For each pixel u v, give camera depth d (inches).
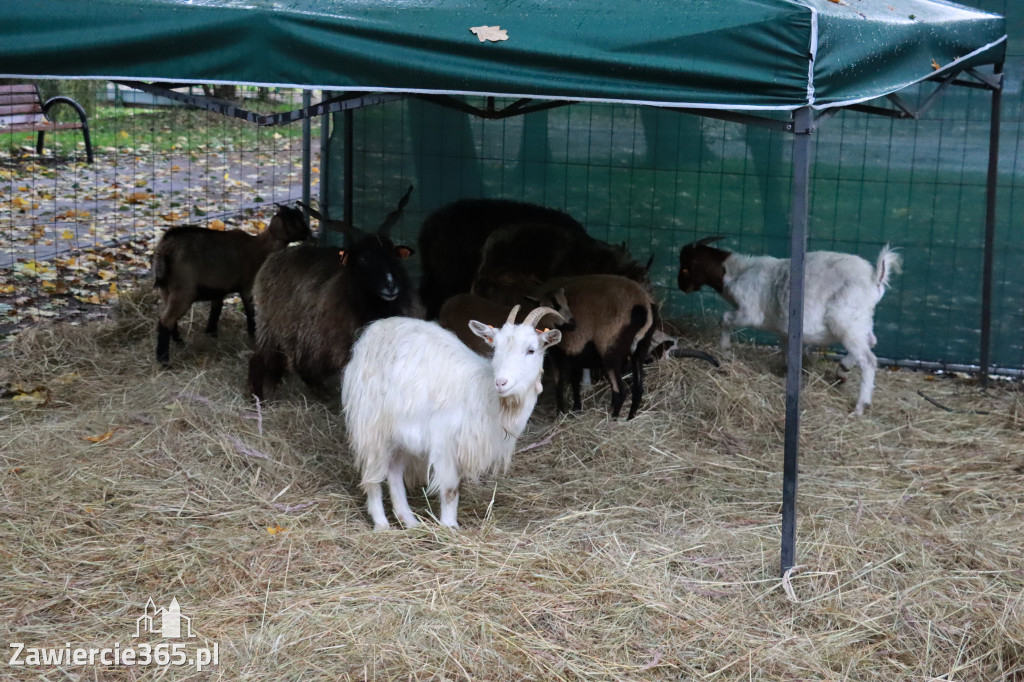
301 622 171.9
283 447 217.9
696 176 300.0
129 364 260.5
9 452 212.5
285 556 186.5
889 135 285.3
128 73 186.9
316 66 183.2
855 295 245.4
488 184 313.0
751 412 242.7
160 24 184.7
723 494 212.2
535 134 307.0
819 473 222.1
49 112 505.0
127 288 309.7
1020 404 255.4
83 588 178.5
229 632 170.2
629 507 205.0
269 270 234.2
